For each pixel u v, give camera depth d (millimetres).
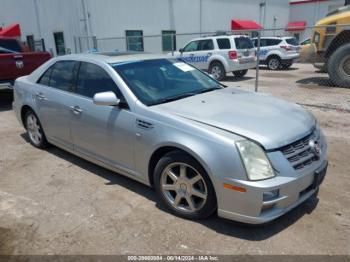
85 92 4199
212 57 13891
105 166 4102
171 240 3012
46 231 3197
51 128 4840
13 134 6285
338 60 10445
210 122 3139
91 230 3191
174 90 4027
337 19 10477
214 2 22641
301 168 2971
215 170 2891
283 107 3693
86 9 15617
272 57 17672
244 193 2787
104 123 3832
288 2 30953
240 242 2957
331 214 3340
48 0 17641
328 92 10094
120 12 17062
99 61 4133
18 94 5445
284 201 2848
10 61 7957
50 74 4883
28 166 4738
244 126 3062
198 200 3262
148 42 18828
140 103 3557
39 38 19234
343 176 4176
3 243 3033
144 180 3627
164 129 3252
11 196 3891
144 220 3324
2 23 22734
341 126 6355
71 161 4863
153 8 18594
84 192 3930
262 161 2812
